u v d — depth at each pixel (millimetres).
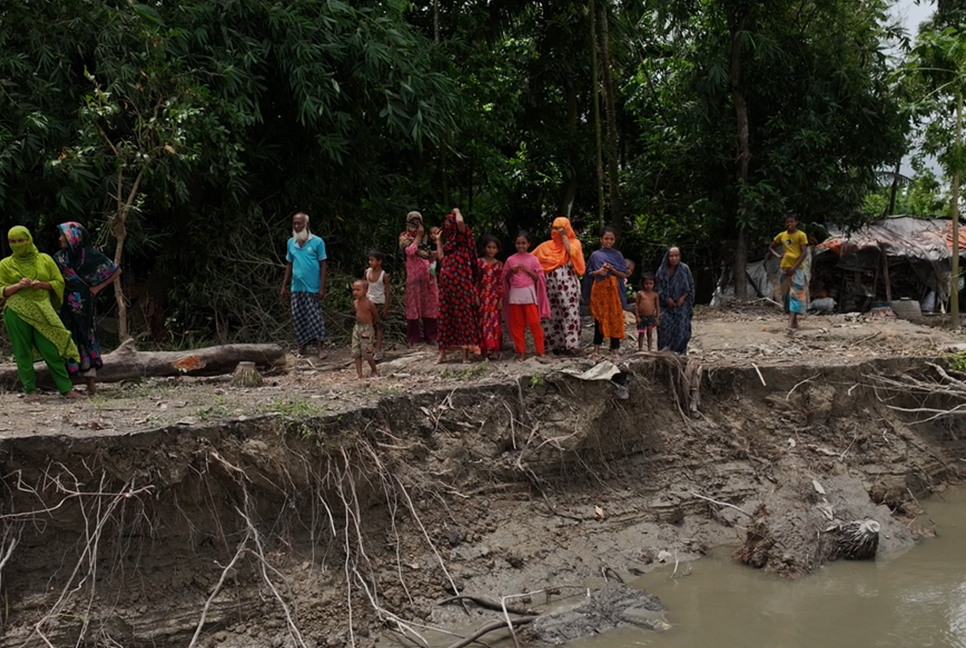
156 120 9328
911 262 16547
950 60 13539
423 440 7035
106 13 9789
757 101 15945
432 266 10438
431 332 10477
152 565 5645
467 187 16750
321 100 10773
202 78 10398
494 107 15078
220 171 11117
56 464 5508
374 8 11586
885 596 6688
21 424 5840
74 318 7086
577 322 9000
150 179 9945
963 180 15875
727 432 8812
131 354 7973
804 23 15750
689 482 8281
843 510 7980
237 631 5602
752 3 14727
